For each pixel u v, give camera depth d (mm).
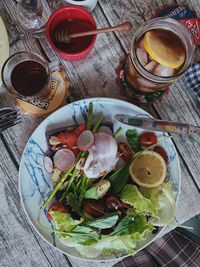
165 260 658
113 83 492
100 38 489
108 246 467
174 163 471
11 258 490
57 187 466
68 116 468
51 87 482
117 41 490
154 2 491
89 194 462
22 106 481
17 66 466
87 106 466
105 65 491
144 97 481
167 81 403
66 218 450
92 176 461
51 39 462
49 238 470
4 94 484
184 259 654
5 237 488
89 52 475
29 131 488
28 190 471
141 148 479
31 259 491
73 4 462
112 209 463
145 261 650
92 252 468
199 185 494
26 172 469
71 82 492
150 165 470
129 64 438
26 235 489
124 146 476
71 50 470
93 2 468
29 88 469
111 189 469
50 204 476
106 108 469
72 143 467
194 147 494
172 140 493
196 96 490
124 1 490
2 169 486
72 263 491
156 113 497
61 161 469
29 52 456
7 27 486
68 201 462
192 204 493
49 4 488
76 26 471
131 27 455
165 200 469
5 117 474
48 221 474
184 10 486
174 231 655
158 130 460
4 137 486
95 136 467
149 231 464
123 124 473
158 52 402
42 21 465
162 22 409
